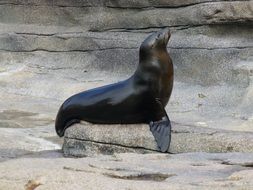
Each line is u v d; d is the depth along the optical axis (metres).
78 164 18.02
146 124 26.11
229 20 40.25
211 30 41.41
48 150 27.88
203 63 40.72
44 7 48.25
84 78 43.81
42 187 15.65
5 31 48.81
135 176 16.72
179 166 17.95
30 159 19.16
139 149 25.30
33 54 47.44
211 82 39.97
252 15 39.50
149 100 26.17
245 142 23.56
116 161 18.84
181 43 41.75
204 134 24.38
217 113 36.09
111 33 45.12
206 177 16.31
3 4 50.22
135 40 43.78
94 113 26.66
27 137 30.00
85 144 26.22
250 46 39.97
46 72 45.59
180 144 24.59
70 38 46.25
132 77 26.70
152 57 26.27
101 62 44.78
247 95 36.91
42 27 48.12
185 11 42.00
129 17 44.47
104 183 15.41
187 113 36.28
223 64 40.03
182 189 14.77
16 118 35.34
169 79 26.50
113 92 26.56
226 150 23.72
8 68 46.84
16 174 16.67
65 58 46.38
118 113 26.36
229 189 14.67
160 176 16.77
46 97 41.75
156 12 43.38
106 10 45.62
